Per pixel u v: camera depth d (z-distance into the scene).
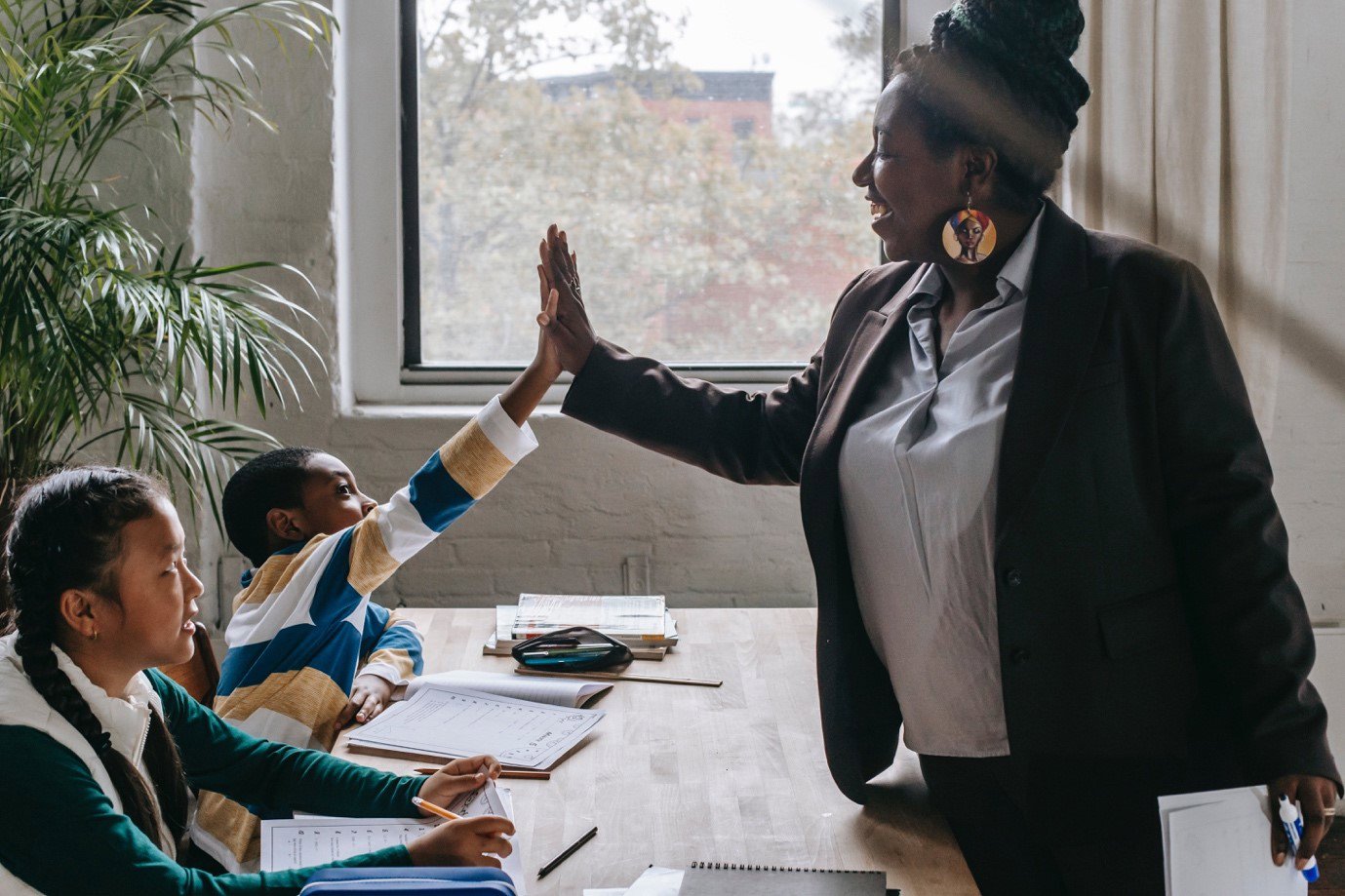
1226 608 1.20
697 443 1.62
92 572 1.21
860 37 2.86
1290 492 2.75
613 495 2.78
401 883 1.04
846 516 1.39
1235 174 2.40
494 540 2.79
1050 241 1.28
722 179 2.89
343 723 1.71
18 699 1.17
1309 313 2.62
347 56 2.77
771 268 2.92
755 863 1.28
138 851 1.14
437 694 1.72
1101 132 2.45
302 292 2.70
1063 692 1.24
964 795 1.36
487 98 2.85
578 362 1.67
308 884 1.04
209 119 2.41
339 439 2.74
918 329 1.38
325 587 1.73
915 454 1.30
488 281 2.89
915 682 1.36
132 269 2.21
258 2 2.61
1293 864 1.12
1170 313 1.20
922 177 1.28
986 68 1.24
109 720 1.25
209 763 1.44
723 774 1.50
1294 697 1.17
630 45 2.85
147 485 1.27
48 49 2.27
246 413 2.71
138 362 2.25
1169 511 1.23
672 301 2.92
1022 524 1.22
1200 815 1.05
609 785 1.47
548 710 1.69
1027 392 1.23
